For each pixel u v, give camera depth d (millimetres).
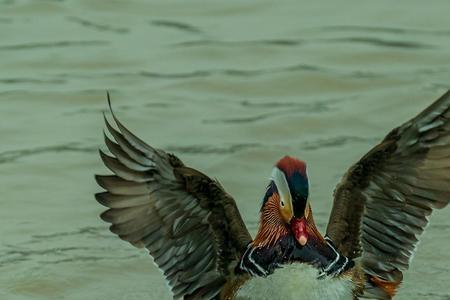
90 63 20844
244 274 11750
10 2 23234
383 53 21281
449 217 15750
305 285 11570
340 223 11992
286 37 21906
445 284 14094
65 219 15734
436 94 19641
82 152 17531
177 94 19766
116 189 11305
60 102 19344
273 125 18641
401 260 12094
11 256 14688
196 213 11648
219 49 21375
